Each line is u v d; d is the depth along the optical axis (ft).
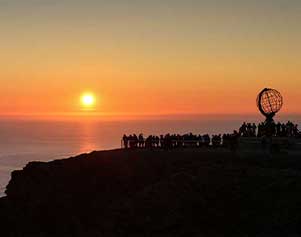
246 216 139.03
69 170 166.50
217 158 171.73
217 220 140.67
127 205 150.51
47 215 152.35
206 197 147.84
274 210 138.41
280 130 203.92
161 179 161.79
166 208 146.82
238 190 147.95
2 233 147.23
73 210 154.40
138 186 161.99
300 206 137.18
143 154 174.91
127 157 172.45
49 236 146.30
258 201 142.51
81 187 161.89
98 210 153.48
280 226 132.77
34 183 162.81
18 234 147.02
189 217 143.33
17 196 159.43
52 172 165.89
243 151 181.16
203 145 198.49
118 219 147.23
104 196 159.22
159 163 169.68
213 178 154.40
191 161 170.09
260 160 168.14
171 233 140.46
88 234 144.97
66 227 148.66
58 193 159.12
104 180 163.84
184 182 154.10
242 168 158.51
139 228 143.74
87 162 169.07
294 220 133.18
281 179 150.00
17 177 165.89
